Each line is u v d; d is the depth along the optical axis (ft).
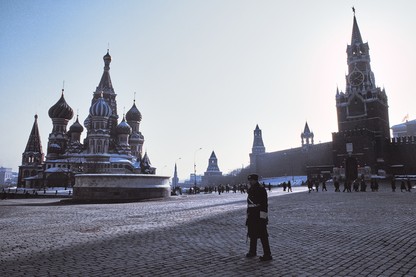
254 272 20.03
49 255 25.88
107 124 331.77
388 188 167.63
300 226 39.14
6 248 28.91
